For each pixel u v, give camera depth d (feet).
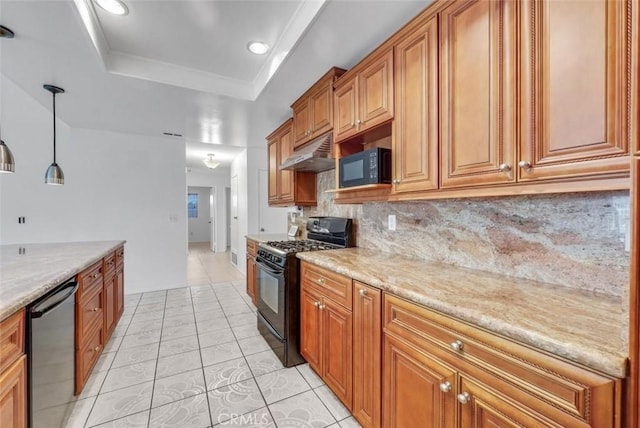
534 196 4.19
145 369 6.87
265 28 6.06
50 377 4.40
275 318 7.55
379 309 4.34
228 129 12.09
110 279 8.13
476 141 3.86
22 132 11.19
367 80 5.83
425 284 4.06
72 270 5.06
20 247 8.22
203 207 35.35
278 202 11.07
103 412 5.38
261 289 8.66
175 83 7.61
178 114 10.07
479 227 4.96
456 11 4.14
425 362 3.55
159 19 5.71
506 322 2.70
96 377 6.53
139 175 13.16
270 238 11.43
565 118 2.98
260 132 12.52
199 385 6.24
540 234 4.14
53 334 4.50
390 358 4.13
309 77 7.33
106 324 7.65
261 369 6.89
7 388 3.27
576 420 2.22
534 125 3.25
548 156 3.12
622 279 3.35
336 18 5.14
